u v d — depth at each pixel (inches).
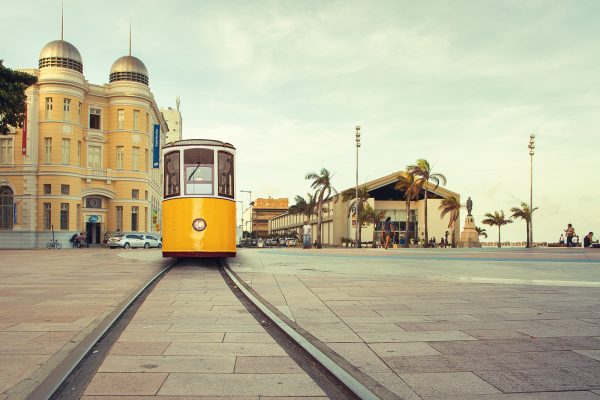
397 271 599.2
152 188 2370.8
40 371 170.1
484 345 211.5
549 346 209.0
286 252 1237.1
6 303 332.2
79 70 2033.7
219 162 649.6
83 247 1951.3
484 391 154.3
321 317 277.7
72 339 221.0
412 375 170.6
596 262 797.2
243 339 229.0
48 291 400.5
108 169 2106.3
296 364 188.2
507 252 1231.5
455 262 797.2
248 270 598.9
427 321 265.7
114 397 151.3
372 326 252.5
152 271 610.5
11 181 1911.9
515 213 2332.7
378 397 146.3
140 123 2190.0
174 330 248.5
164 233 651.5
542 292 387.5
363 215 2477.9
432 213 2682.1
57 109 1930.4
